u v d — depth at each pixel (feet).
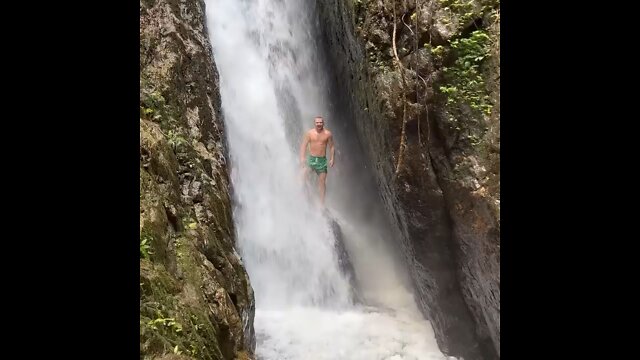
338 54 26.84
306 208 27.12
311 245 25.52
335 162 29.73
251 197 26.86
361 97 22.76
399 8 19.30
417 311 23.43
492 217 15.92
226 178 20.83
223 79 29.09
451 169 17.44
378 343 20.26
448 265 19.03
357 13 20.93
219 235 16.79
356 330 21.31
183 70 21.13
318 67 30.96
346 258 25.73
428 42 18.10
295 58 32.19
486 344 18.63
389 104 18.86
